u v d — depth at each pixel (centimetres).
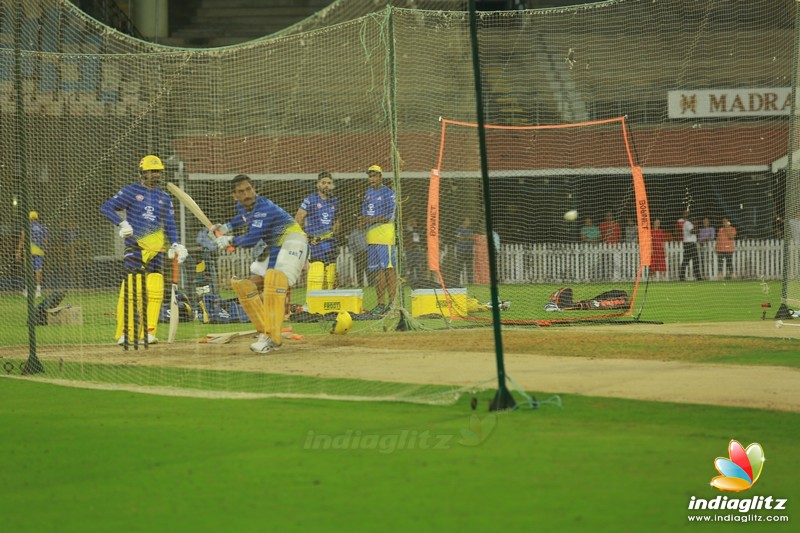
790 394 2816
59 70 8519
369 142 10169
